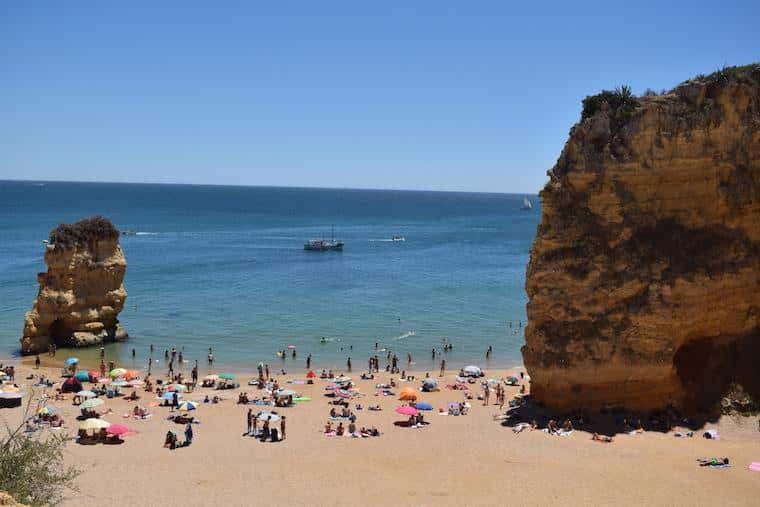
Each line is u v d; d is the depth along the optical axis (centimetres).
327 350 7456
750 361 4356
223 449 4122
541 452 3894
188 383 5941
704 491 3300
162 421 4775
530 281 4559
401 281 11962
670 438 4019
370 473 3653
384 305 9788
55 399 5288
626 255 4344
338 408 5188
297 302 9938
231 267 13538
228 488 3422
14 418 4694
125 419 4809
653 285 4256
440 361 7094
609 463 3681
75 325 7325
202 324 8512
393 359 6775
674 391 4303
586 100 4641
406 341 7856
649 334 4228
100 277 7506
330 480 3538
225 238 19675
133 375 5981
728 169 4412
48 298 7169
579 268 4394
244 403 5322
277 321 8725
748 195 4416
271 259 14938
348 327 8462
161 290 10781
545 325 4503
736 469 3556
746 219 4438
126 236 19762
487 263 14538
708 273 4294
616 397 4338
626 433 4097
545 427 4303
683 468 3584
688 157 4388
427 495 3306
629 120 4434
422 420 4716
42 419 4638
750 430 4081
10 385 5478
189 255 15438
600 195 4428
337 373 6562
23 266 12556
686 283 4247
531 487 3381
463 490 3369
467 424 4594
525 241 19738
